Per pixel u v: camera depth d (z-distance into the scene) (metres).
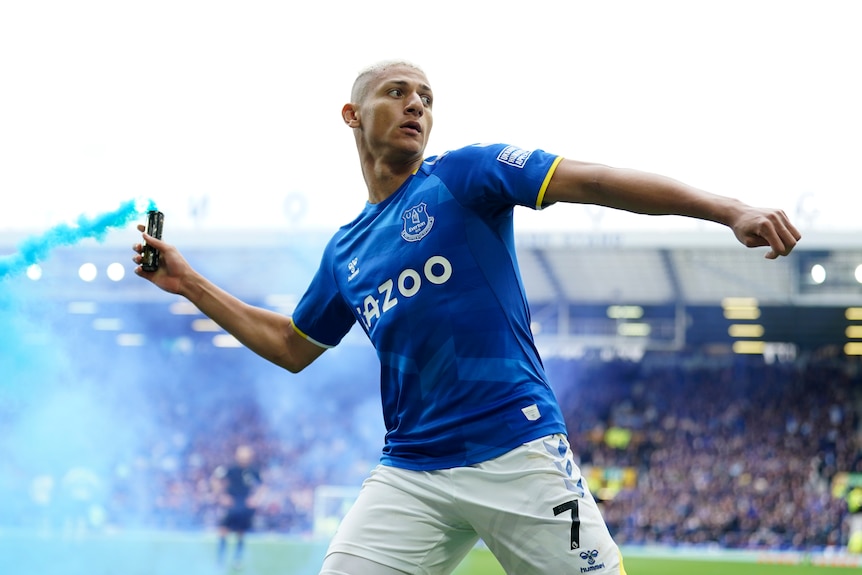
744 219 3.00
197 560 17.08
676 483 28.70
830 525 25.47
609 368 34.03
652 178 3.21
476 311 3.53
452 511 3.58
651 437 31.64
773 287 26.33
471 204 3.56
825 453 29.72
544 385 3.63
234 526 16.16
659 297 28.70
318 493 24.03
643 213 3.26
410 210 3.66
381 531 3.64
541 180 3.37
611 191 3.26
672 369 33.81
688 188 3.16
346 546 3.67
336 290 4.07
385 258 3.71
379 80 3.75
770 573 17.36
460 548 3.74
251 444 32.88
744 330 32.81
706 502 27.30
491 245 3.58
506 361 3.53
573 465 3.52
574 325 32.94
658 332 33.47
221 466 30.84
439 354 3.56
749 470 29.06
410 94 3.73
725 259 24.72
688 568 18.22
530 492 3.43
